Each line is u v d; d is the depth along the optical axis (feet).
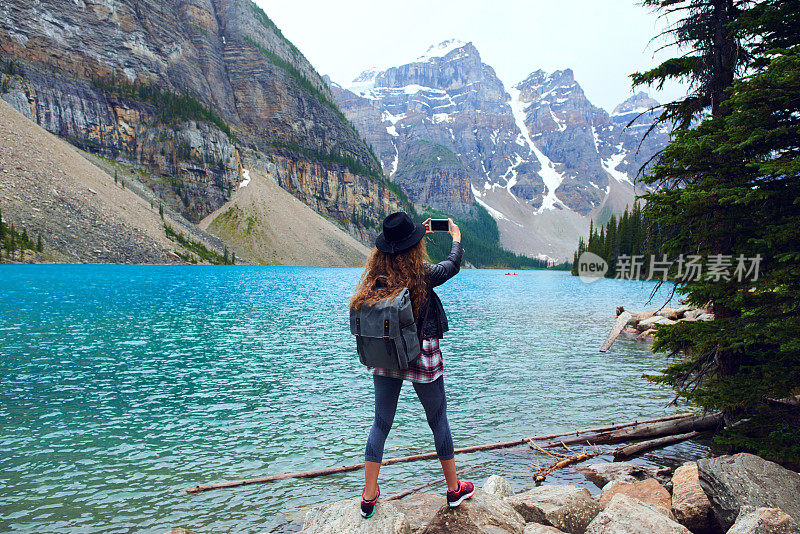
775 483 15.14
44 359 49.26
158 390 38.88
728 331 20.99
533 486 22.75
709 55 23.88
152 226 443.73
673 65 25.09
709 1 24.03
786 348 18.25
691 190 21.09
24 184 360.89
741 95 18.90
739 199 18.90
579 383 44.42
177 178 629.92
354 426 30.99
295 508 20.21
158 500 20.66
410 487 22.50
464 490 12.00
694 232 22.86
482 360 55.88
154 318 86.48
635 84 26.43
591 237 375.25
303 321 89.86
